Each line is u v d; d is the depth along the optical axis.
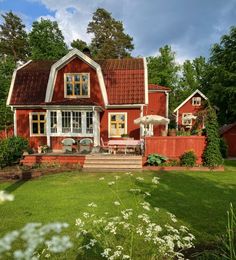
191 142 16.33
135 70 22.95
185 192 10.39
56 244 3.06
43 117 22.36
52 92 22.16
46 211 8.22
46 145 21.03
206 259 4.84
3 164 16.03
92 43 54.41
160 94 27.20
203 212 7.95
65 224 3.09
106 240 4.99
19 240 5.50
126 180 12.68
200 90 45.62
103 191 10.64
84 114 20.72
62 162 16.95
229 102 30.36
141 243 5.45
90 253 5.29
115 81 22.64
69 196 9.96
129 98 21.69
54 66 21.86
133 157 16.14
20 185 12.13
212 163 15.51
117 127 22.06
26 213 8.06
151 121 18.95
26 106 22.08
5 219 7.56
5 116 30.02
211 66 35.72
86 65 22.16
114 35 53.72
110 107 21.88
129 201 9.11
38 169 14.98
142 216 4.84
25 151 17.48
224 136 24.91
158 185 11.58
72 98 22.23
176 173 14.48
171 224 6.95
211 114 16.27
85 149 19.47
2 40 54.50
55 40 46.41
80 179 13.16
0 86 33.22
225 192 10.40
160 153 16.59
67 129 20.91
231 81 30.48
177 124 41.81
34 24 45.28
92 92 22.16
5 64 37.91
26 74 23.72
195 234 6.32
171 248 4.22
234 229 5.11
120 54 53.97
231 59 30.81
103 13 54.25
